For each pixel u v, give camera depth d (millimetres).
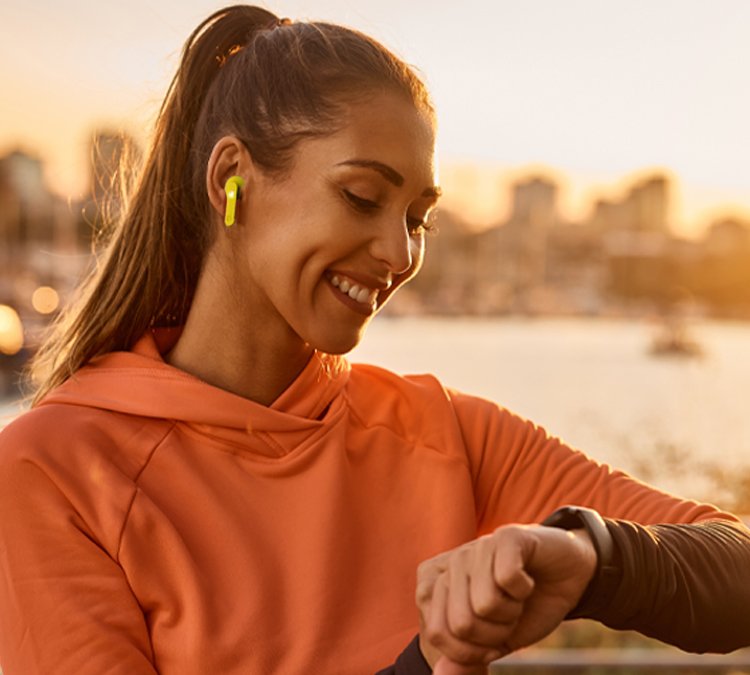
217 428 1219
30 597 1108
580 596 869
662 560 961
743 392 9148
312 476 1245
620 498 1344
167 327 1351
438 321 44125
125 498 1149
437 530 1288
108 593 1120
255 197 1189
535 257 50281
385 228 1152
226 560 1178
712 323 26484
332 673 1153
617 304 49750
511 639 851
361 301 1178
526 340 30859
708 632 1006
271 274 1184
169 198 1296
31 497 1134
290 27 1246
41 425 1169
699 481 5609
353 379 1373
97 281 1331
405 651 911
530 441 1405
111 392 1221
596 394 10945
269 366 1277
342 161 1132
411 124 1154
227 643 1131
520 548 797
